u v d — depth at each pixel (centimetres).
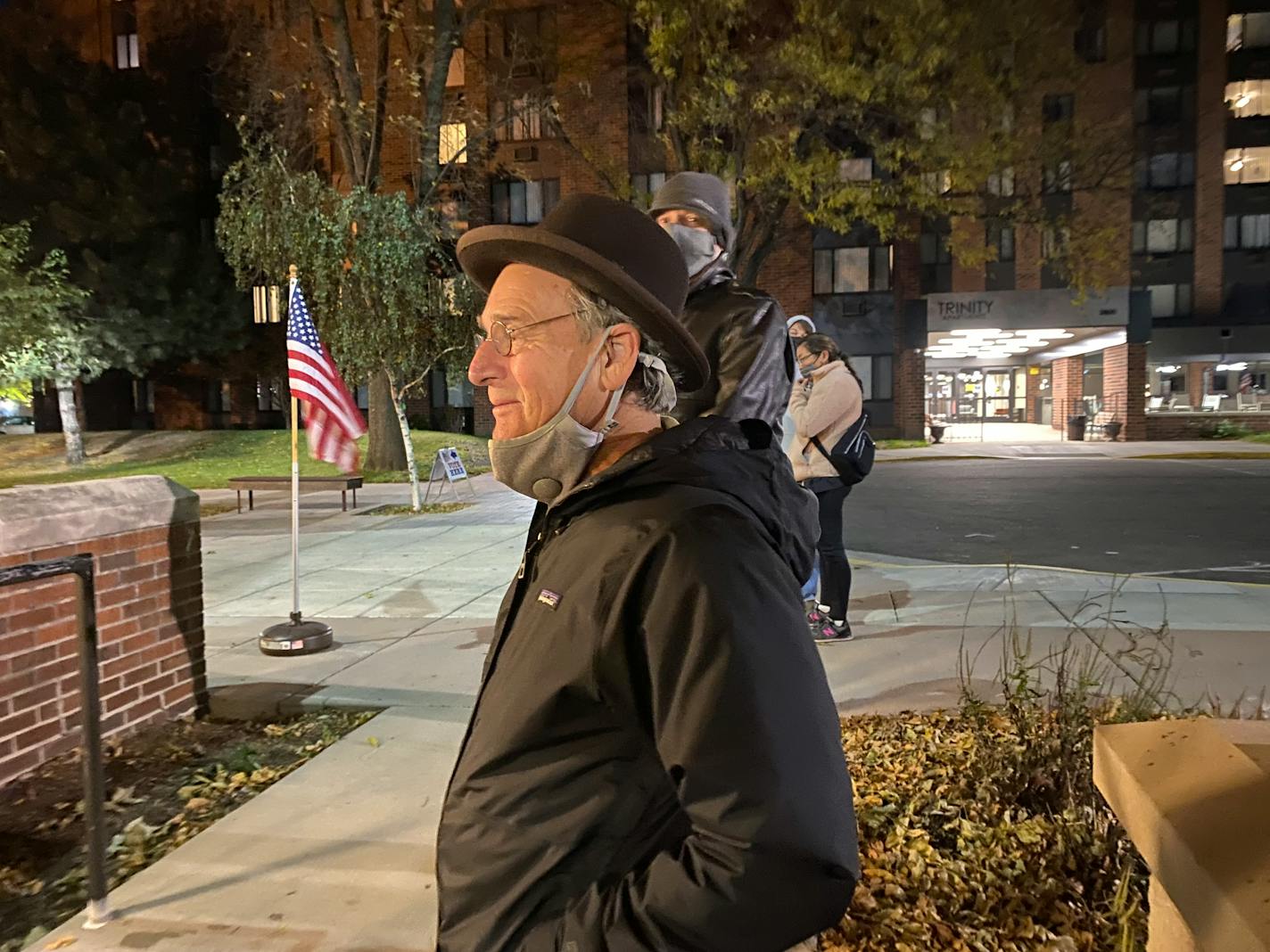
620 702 119
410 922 304
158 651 495
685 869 106
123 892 327
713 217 338
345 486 1492
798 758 105
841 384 577
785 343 344
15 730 419
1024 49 1638
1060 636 614
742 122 1617
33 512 427
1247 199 3186
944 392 3997
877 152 1730
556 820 122
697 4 1511
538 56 2414
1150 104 3173
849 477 592
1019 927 267
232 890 327
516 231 138
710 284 342
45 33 2803
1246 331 3127
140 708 483
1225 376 3738
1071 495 1609
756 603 112
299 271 1458
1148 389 3638
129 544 477
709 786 105
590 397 141
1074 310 2908
